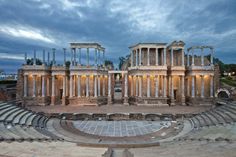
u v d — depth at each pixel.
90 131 32.66
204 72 54.06
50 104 54.84
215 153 14.52
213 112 36.44
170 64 58.69
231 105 36.25
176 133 30.73
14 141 19.31
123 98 57.41
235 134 22.70
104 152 16.05
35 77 54.22
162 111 43.97
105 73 57.47
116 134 31.08
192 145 19.14
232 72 110.56
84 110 45.44
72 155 14.39
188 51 56.97
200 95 55.31
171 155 14.34
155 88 54.25
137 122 38.38
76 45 54.84
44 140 22.36
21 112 35.00
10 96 54.56
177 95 58.12
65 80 55.16
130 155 14.53
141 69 53.72
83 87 57.22
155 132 32.00
